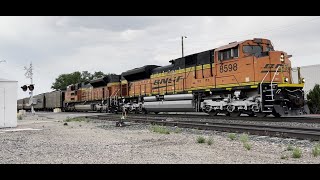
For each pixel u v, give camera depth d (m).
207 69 21.47
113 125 18.28
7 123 19.28
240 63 18.72
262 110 17.36
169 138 11.53
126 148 9.30
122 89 34.88
